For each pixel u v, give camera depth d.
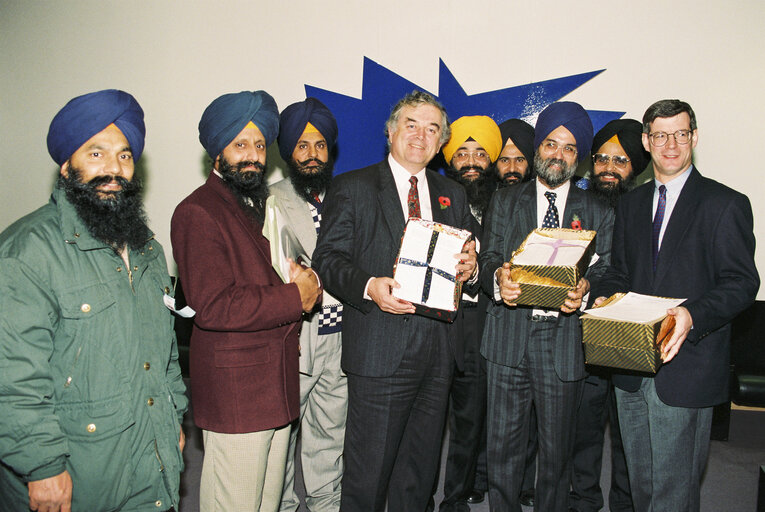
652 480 2.02
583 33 3.34
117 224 1.44
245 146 1.79
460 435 2.41
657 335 1.65
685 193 1.95
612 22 3.31
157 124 3.82
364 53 3.56
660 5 3.25
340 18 3.57
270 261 1.78
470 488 2.49
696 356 1.89
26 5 3.93
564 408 2.07
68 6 3.88
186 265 1.63
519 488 2.20
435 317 1.80
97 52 3.87
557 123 2.17
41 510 1.29
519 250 1.93
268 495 1.87
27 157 4.04
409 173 2.04
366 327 1.93
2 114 4.04
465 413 2.39
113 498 1.40
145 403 1.46
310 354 2.21
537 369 2.08
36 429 1.26
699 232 1.90
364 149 3.61
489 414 2.19
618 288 2.09
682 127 1.93
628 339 1.65
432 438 2.04
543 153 2.20
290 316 1.67
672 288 1.93
